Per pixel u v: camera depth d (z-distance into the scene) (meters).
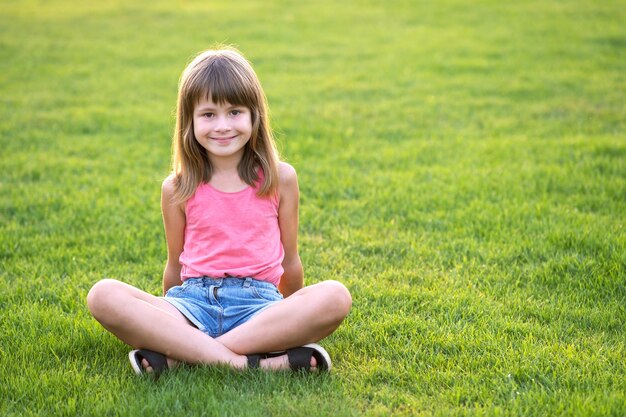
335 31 14.77
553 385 3.07
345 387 3.10
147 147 7.45
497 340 3.50
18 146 7.42
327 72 11.22
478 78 10.56
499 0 18.05
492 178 6.27
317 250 4.84
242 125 3.39
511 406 2.91
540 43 12.98
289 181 3.59
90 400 2.96
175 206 3.54
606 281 4.17
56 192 6.01
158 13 17.36
